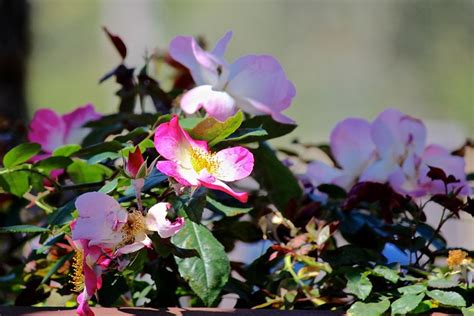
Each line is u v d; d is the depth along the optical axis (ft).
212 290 5.32
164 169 5.29
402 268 5.56
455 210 5.66
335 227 5.55
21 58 11.51
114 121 5.96
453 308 5.34
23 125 6.56
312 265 5.57
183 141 5.36
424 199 6.18
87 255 5.25
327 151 6.09
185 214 5.39
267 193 5.91
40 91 50.26
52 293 5.74
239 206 5.77
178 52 5.79
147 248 5.39
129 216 5.29
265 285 5.68
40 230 5.48
